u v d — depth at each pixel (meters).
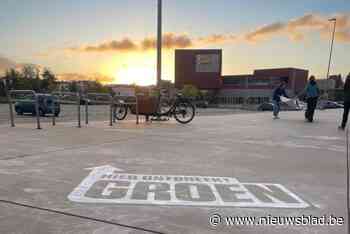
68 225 1.81
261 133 6.37
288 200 2.29
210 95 56.78
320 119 10.81
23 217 1.92
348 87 7.10
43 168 3.18
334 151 4.33
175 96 9.23
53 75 51.22
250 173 3.07
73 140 5.16
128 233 1.72
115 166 3.29
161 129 7.02
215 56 56.00
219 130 6.90
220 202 2.24
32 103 13.00
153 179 2.81
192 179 2.83
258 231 1.78
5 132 6.25
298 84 54.94
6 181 2.70
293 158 3.83
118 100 9.60
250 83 54.62
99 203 2.18
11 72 45.19
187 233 1.74
